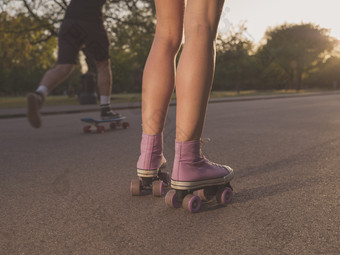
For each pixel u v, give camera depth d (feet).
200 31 4.62
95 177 7.34
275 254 3.71
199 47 4.62
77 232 4.37
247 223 4.58
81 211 5.16
